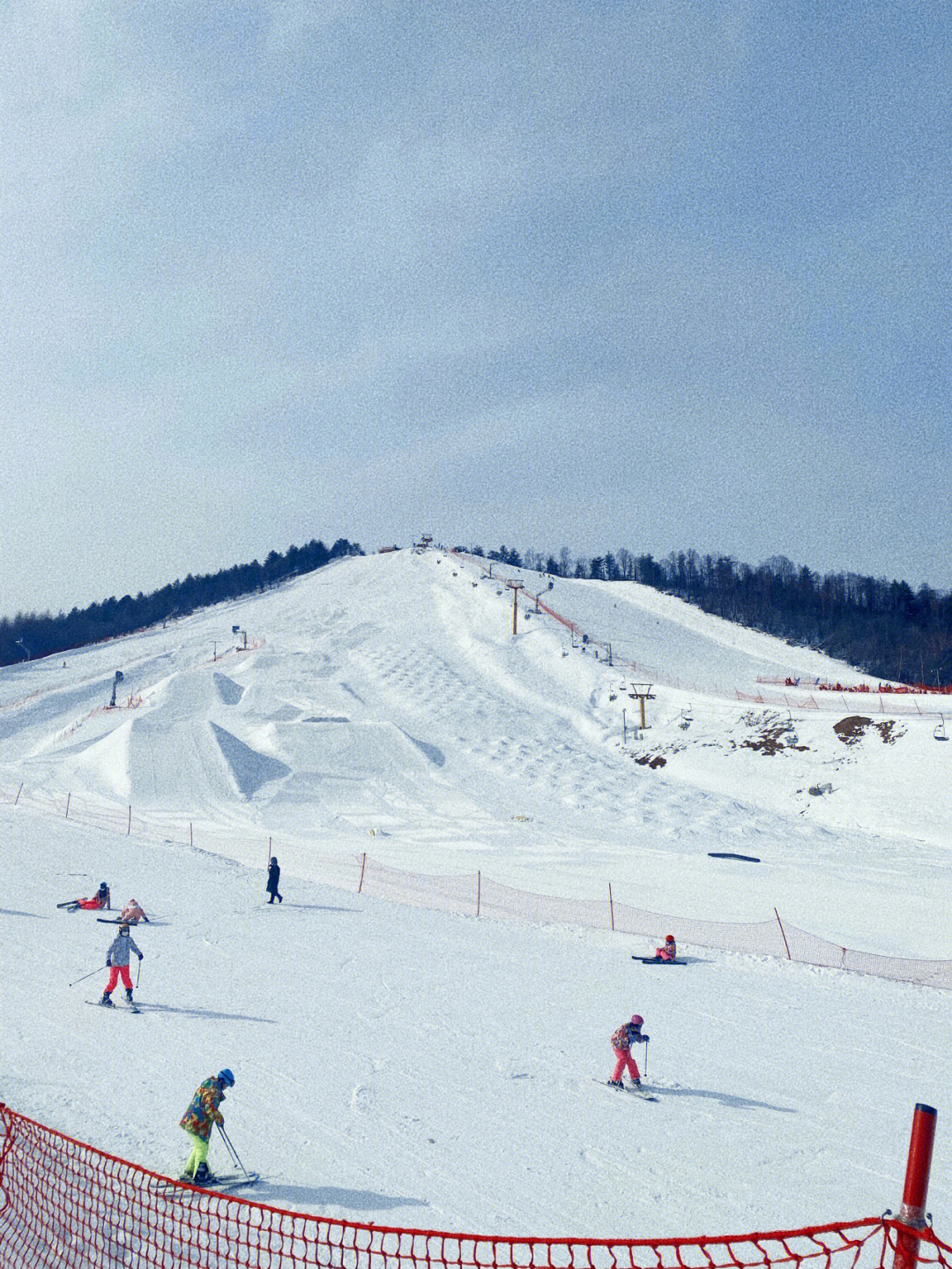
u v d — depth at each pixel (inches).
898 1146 474.0
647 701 2731.3
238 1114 479.2
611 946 898.7
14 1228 334.3
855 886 1315.2
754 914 1120.2
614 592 5054.1
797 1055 604.1
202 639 4069.9
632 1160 449.1
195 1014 639.1
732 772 2161.7
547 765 2203.5
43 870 1131.3
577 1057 586.2
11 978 707.4
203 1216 367.9
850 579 6432.1
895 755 1998.0
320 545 7337.6
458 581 4357.8
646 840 1647.4
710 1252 363.6
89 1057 550.9
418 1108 498.6
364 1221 376.8
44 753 2342.5
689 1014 685.9
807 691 2883.9
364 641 3523.6
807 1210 406.3
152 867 1185.4
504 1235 371.2
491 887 1223.5
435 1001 692.1
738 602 5585.6
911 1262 174.6
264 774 2085.4
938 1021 678.5
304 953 813.9
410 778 2091.5
